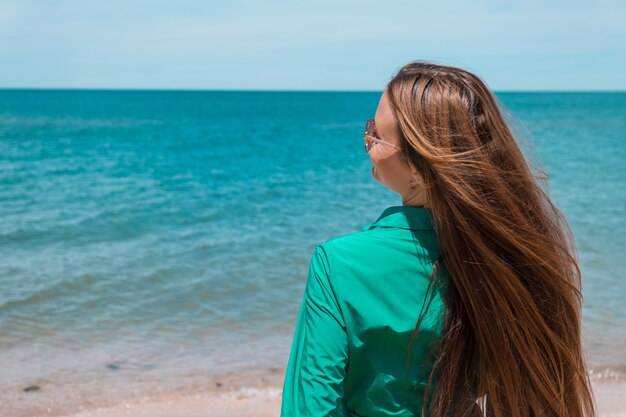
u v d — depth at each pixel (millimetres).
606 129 47344
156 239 10961
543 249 1236
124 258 9469
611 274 8328
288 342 6234
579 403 1303
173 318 6879
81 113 80688
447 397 1240
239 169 24469
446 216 1224
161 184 19359
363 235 1271
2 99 146250
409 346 1229
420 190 1306
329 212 14258
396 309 1230
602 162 24297
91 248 10164
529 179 1279
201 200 15953
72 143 36281
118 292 7754
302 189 18406
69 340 6203
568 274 1293
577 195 15922
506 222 1217
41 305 7242
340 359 1209
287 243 10680
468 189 1207
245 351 5992
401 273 1244
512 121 1357
